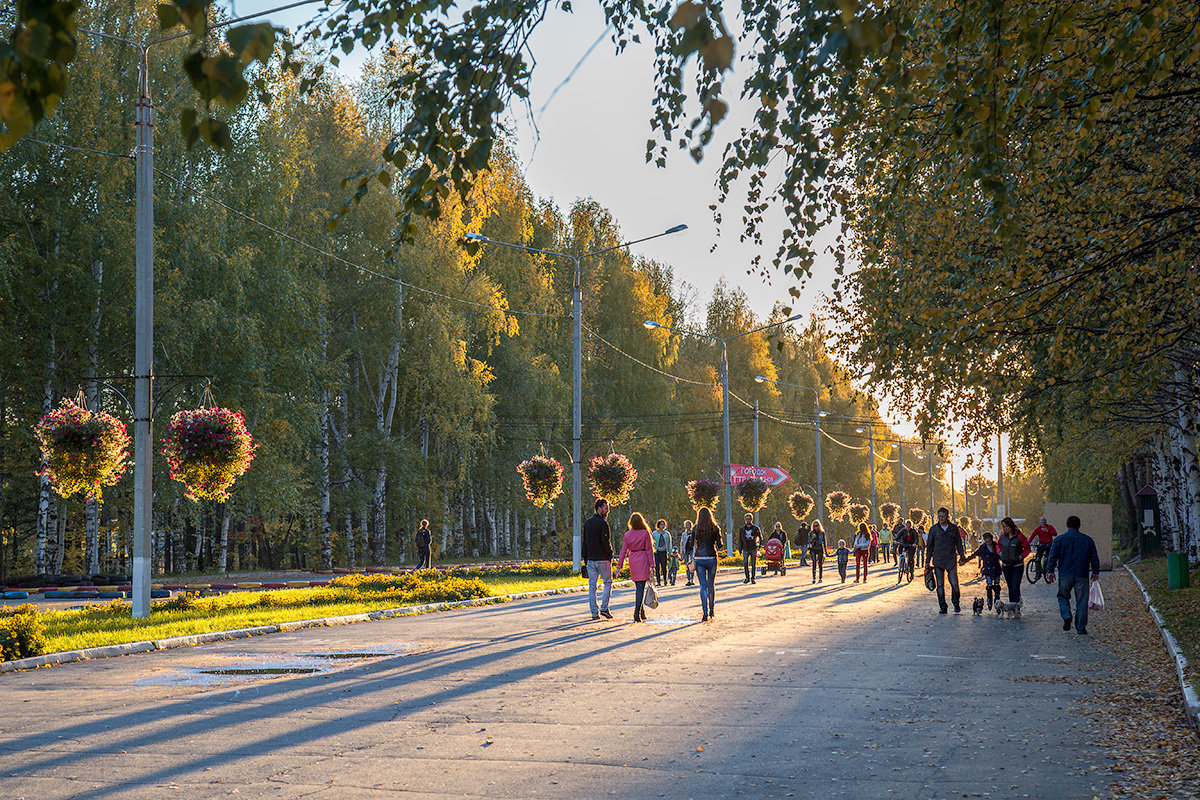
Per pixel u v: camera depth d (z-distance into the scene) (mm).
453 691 10289
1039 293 8398
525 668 12000
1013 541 18828
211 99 2498
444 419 44969
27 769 6938
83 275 31938
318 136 45531
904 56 8414
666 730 8219
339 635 16297
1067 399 13336
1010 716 8797
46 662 12820
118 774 6789
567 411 58781
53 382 32938
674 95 7168
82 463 20172
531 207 54844
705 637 15477
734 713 8977
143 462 17828
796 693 10070
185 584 33531
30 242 31953
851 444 97062
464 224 44375
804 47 5270
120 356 34000
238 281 33844
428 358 44781
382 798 6164
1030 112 7609
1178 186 8836
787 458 78188
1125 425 25359
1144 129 8578
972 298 9102
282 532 54344
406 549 57125
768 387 79000
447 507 53094
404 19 5855
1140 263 8414
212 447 19875
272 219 36938
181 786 6465
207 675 11664
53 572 33656
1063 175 8750
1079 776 6605
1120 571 37344
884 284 13430
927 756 7254
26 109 2271
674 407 64938
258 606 20266
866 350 14898
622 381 61344
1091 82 6680
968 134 6141
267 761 7164
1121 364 9391
